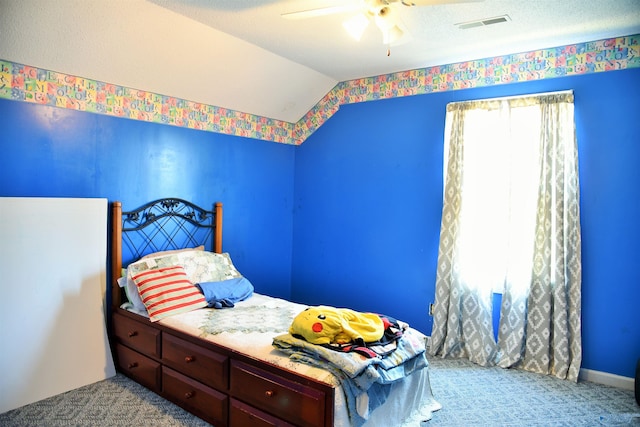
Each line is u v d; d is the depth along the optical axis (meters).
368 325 2.29
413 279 3.88
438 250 3.72
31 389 2.63
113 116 3.14
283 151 4.60
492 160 3.43
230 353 2.31
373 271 4.13
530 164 3.28
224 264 3.54
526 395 2.85
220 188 3.96
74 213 2.88
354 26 2.22
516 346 3.27
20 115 2.66
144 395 2.76
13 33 2.44
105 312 3.08
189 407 2.55
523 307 3.28
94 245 2.99
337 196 4.38
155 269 3.04
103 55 2.85
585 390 2.94
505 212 3.36
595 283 3.11
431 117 3.77
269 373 2.13
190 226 3.71
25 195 2.69
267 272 4.48
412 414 2.49
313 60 3.61
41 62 2.70
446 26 2.83
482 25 2.81
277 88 3.98
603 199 3.08
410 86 3.88
